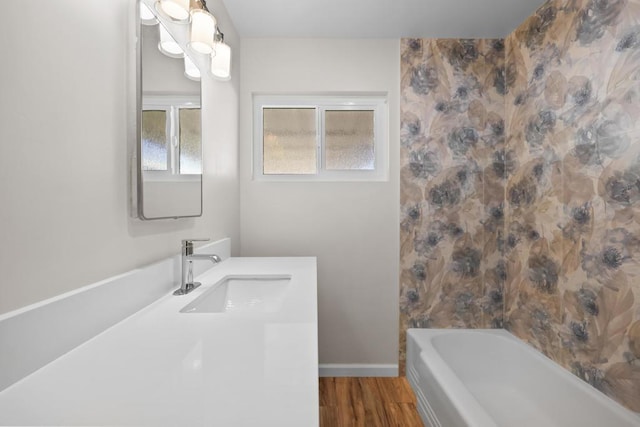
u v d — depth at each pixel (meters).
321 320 2.32
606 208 1.50
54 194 0.69
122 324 0.83
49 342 0.63
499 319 2.32
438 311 2.32
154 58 1.06
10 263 0.59
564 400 1.65
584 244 1.62
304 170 2.41
